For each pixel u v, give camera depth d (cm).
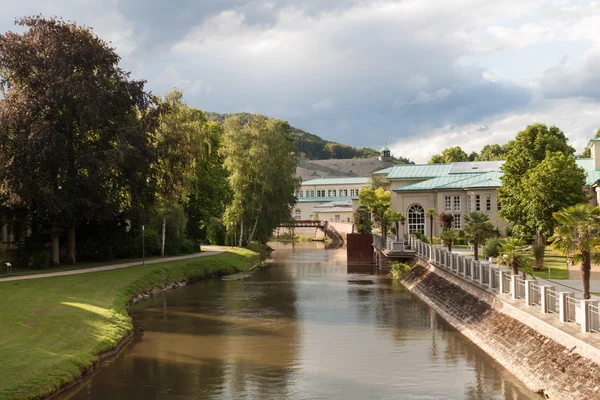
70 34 4678
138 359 2433
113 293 3644
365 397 1917
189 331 3003
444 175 7988
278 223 8219
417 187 7406
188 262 5628
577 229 2219
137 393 1975
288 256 8431
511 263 2814
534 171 5081
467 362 2311
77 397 1925
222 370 2261
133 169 4862
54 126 4466
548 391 1783
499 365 2236
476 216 4241
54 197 4359
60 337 2447
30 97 4444
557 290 2981
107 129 4803
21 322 2588
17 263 4816
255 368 2289
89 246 5503
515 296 2531
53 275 4244
